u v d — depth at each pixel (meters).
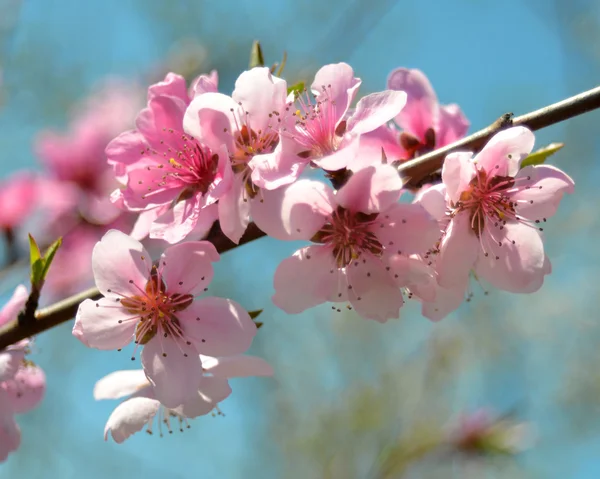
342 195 0.47
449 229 0.47
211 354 0.47
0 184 0.62
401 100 0.47
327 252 0.47
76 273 0.62
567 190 0.48
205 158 0.48
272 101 0.47
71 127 0.69
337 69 0.48
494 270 0.48
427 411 0.91
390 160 0.50
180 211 0.48
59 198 0.62
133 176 0.48
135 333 0.47
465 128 0.51
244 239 0.48
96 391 0.49
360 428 0.93
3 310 0.49
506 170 0.48
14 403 0.50
